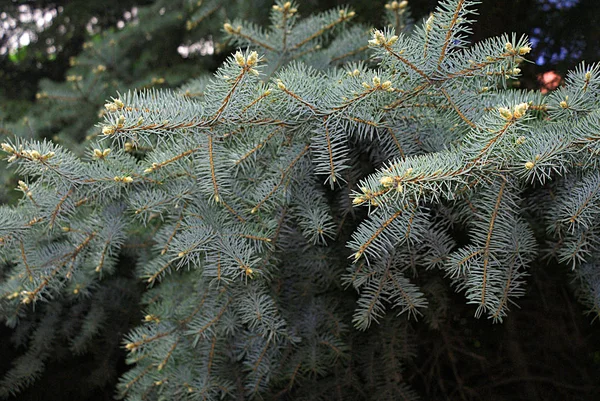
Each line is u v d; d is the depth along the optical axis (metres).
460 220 1.10
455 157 0.99
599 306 1.08
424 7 1.26
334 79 1.06
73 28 2.28
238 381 1.23
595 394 1.57
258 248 1.11
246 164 1.08
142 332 1.20
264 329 1.14
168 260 1.14
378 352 1.30
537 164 0.97
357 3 1.33
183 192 1.09
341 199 1.17
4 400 1.56
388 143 1.08
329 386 1.29
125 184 1.07
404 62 0.99
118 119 0.97
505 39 0.98
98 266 1.12
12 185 1.49
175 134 1.04
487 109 1.05
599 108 1.00
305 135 1.07
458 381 1.51
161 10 1.98
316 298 1.25
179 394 1.17
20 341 1.52
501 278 1.05
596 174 1.01
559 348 1.56
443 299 1.24
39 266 1.10
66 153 1.06
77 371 1.83
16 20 2.38
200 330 1.14
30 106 2.05
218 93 1.00
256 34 1.17
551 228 1.08
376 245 1.01
